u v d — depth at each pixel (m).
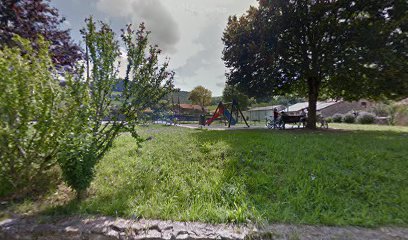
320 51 11.91
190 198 2.95
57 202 2.78
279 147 5.66
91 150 2.90
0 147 2.47
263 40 12.18
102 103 3.34
